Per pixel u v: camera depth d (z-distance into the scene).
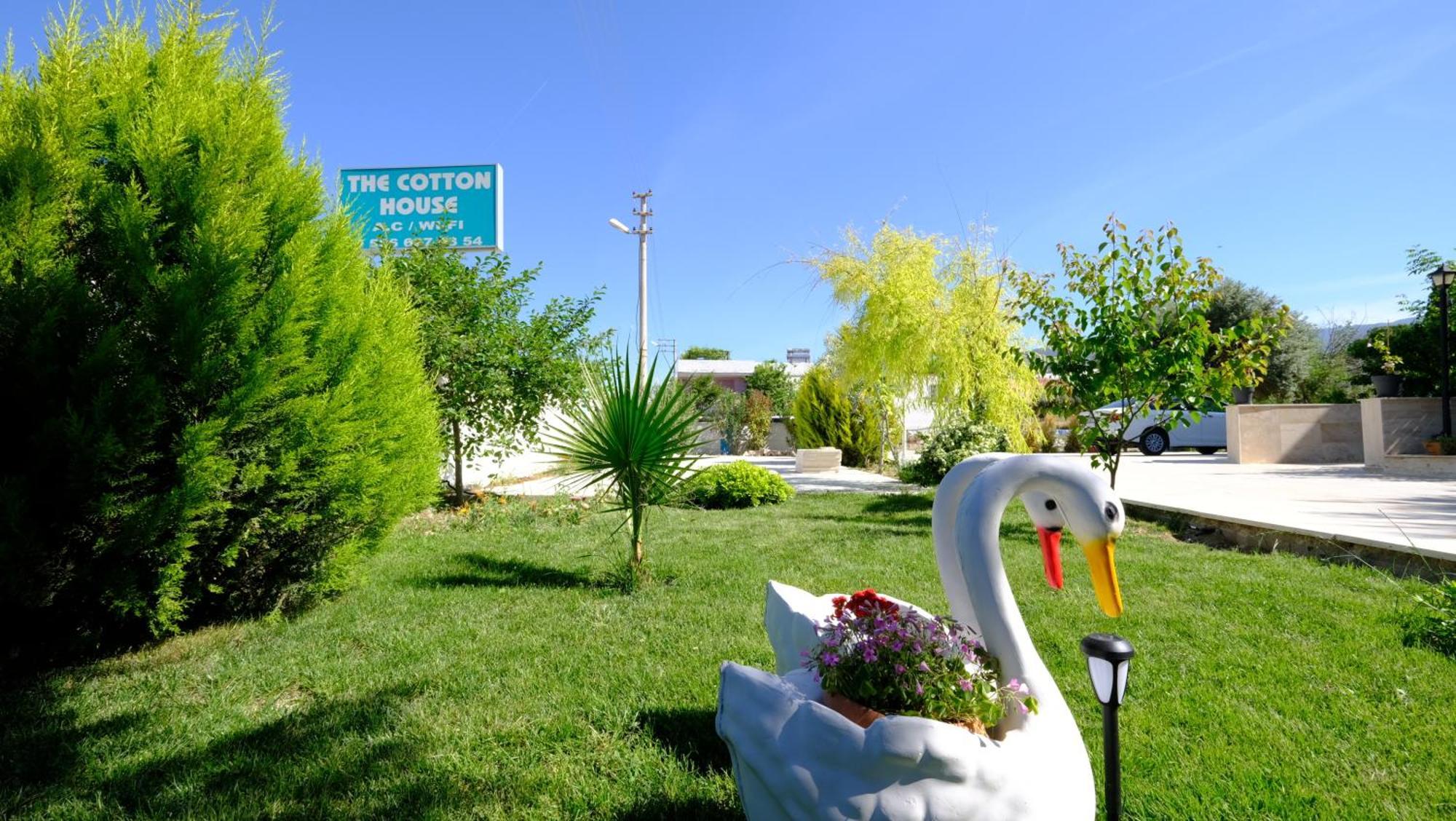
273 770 3.25
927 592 6.20
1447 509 9.47
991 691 2.27
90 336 4.44
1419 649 4.54
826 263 16.00
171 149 4.71
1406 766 3.15
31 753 3.46
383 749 3.43
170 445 4.63
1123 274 8.12
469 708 3.88
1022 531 9.16
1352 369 31.31
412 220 19.39
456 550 8.52
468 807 2.95
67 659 4.72
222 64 5.46
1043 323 8.70
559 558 8.06
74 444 4.17
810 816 1.97
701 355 69.56
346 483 5.61
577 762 3.31
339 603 6.11
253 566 5.34
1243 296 30.64
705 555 8.07
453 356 11.50
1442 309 16.58
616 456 6.62
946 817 1.88
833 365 20.66
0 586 4.09
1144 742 3.41
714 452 31.91
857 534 9.24
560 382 12.27
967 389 14.67
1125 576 6.62
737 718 2.26
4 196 4.23
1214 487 13.16
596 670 4.44
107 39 5.04
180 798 3.04
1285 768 3.13
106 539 4.39
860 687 2.26
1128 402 8.48
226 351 4.84
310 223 5.70
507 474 18.05
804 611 3.06
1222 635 4.91
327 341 5.64
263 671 4.48
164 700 4.09
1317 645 4.66
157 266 4.58
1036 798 1.98
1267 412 19.98
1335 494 11.62
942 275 15.49
